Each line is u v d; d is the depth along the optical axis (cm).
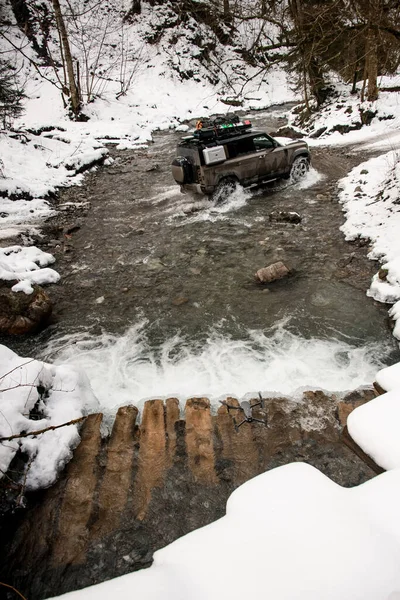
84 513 289
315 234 790
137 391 459
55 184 1218
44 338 573
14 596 244
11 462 305
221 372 476
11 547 269
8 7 2403
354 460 319
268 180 1010
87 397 412
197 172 921
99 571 253
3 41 2372
